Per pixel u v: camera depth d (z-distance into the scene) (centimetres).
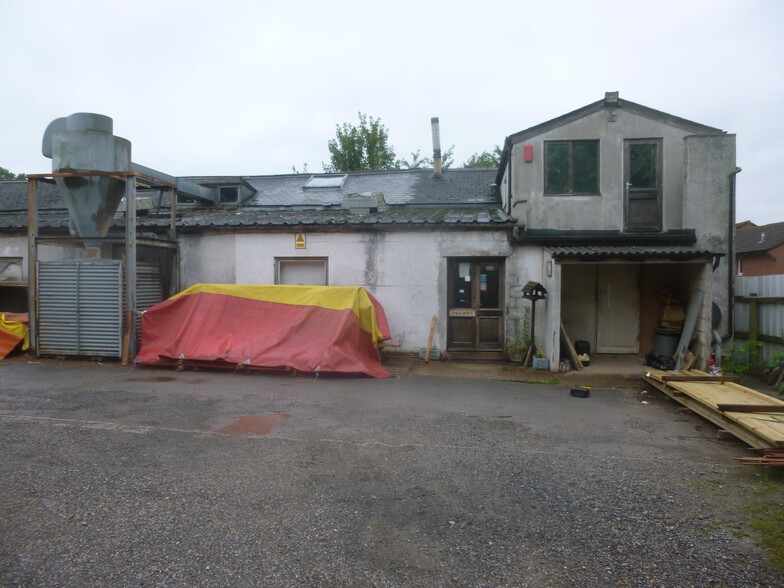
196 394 727
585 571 306
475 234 1043
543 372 933
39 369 895
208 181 1470
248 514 369
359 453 500
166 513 368
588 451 522
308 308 903
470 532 350
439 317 1052
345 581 293
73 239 991
